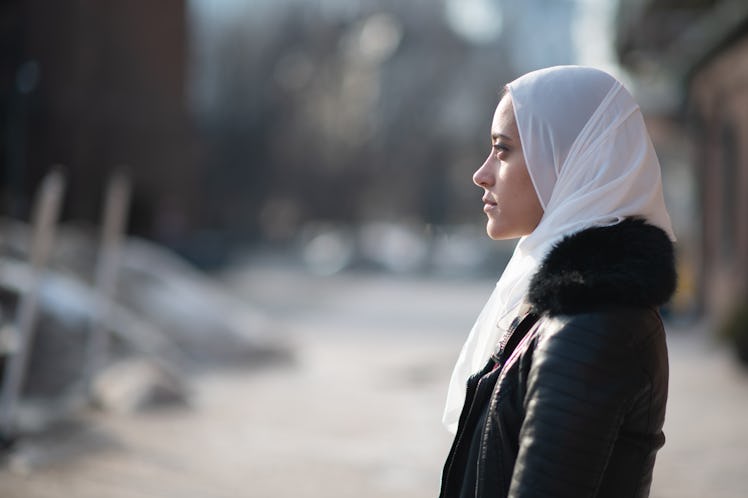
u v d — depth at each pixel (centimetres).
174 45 2955
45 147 2016
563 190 192
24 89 1265
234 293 2491
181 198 3044
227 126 5628
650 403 178
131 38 2664
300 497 599
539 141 194
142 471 641
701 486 623
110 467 646
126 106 2591
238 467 666
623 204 190
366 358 1366
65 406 835
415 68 6231
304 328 1812
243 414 874
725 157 1681
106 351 1011
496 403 187
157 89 2850
